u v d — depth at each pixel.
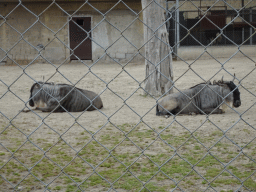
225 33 24.22
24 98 10.69
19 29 23.11
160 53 10.71
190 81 13.80
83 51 23.55
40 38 23.25
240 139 5.85
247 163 4.68
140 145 5.62
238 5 24.38
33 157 5.00
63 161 4.86
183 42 24.25
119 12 22.91
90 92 8.78
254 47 23.66
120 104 9.73
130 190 3.82
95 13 23.03
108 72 17.97
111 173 4.38
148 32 10.70
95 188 3.88
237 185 3.92
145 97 10.93
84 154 5.18
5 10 22.97
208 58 23.48
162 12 10.62
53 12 23.05
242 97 10.22
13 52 23.33
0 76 16.86
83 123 7.25
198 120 7.35
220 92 8.11
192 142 5.73
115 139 6.00
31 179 4.14
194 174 4.31
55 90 8.44
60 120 7.52
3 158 4.92
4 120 7.43
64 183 4.04
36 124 7.12
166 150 5.34
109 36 23.20
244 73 15.45
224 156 5.00
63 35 23.33
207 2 24.69
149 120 7.48
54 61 23.41
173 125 6.96
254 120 7.23
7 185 3.89
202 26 23.11
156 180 4.13
